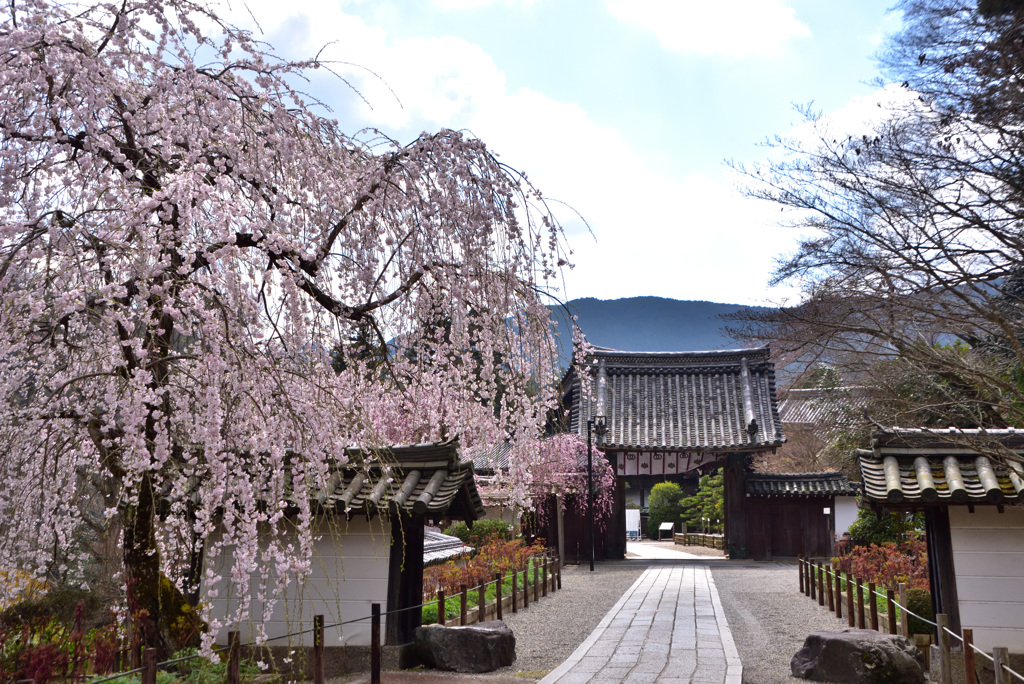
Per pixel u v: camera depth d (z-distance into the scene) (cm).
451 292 515
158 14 454
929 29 656
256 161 469
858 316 719
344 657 806
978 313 663
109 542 709
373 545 824
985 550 790
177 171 438
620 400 2553
